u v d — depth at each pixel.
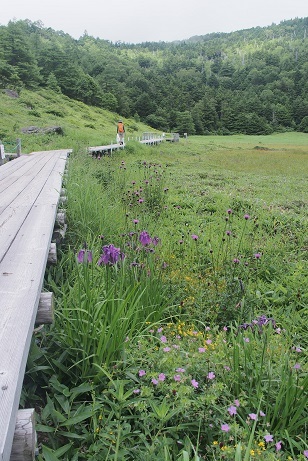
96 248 4.10
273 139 56.94
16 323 1.81
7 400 1.33
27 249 2.85
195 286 3.72
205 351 2.45
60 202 5.10
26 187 5.63
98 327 2.47
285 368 2.28
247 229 6.22
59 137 20.41
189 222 6.77
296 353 2.64
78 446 1.95
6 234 3.22
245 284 3.75
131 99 69.12
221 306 3.39
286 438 1.96
